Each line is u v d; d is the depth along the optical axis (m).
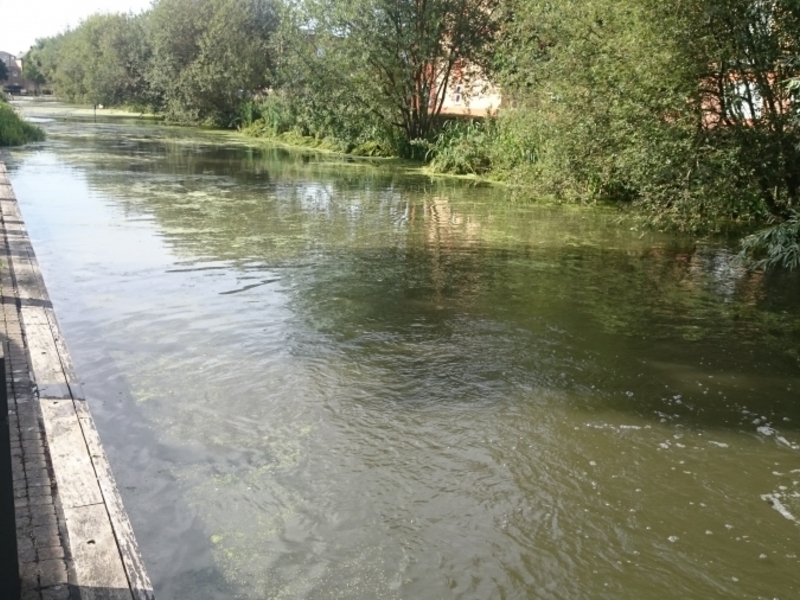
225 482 3.49
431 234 9.69
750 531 3.27
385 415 4.29
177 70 35.25
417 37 19.89
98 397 4.34
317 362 5.04
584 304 6.65
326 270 7.56
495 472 3.69
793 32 8.70
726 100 9.81
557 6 11.22
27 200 10.98
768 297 7.07
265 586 2.77
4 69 81.50
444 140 18.62
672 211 9.79
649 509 3.41
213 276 7.11
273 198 12.37
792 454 3.97
